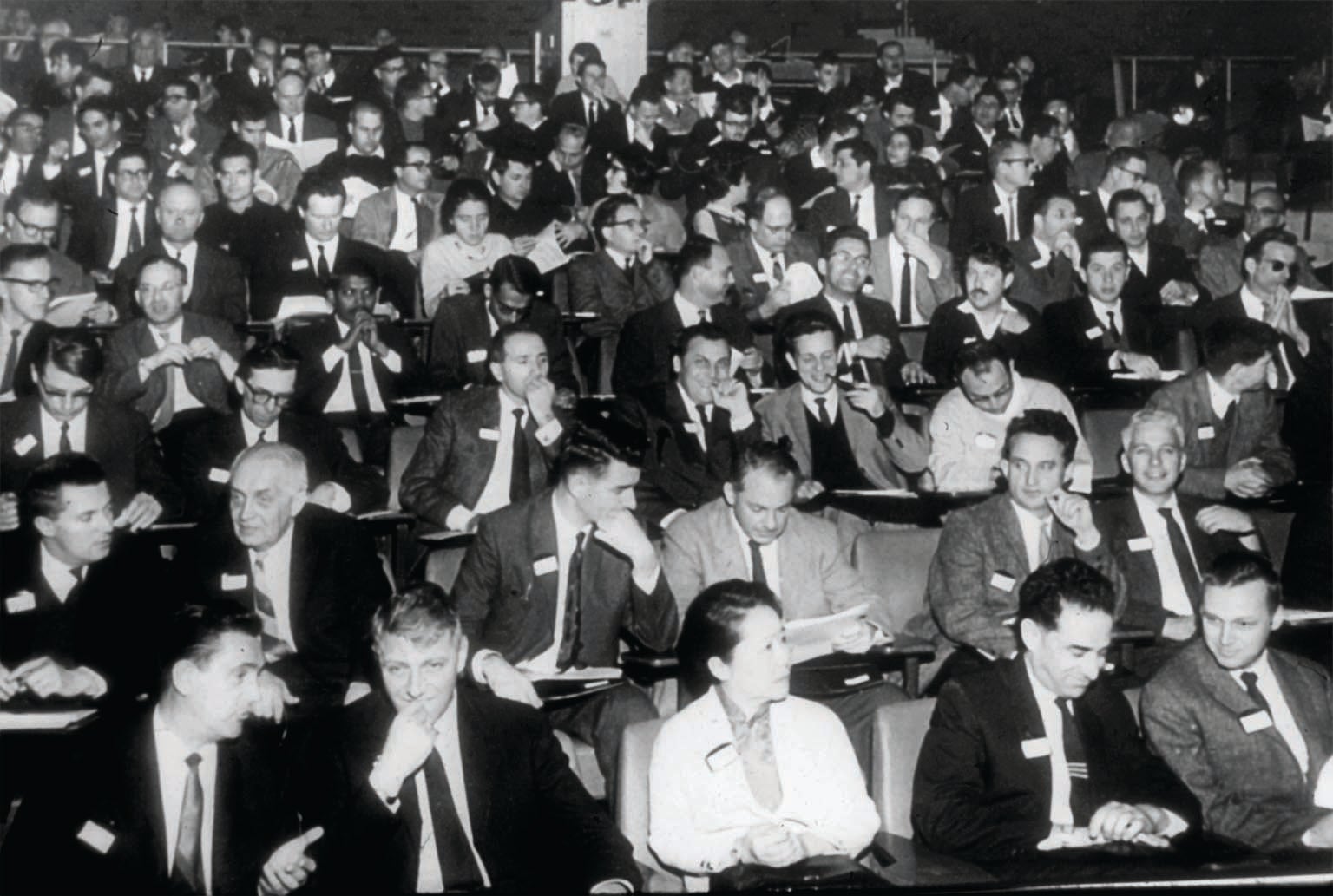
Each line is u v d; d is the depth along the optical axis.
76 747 2.95
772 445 3.99
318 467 4.97
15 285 5.64
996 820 3.08
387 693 3.05
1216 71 10.93
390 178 8.13
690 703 3.29
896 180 8.53
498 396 5.06
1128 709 3.30
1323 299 6.61
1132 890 2.87
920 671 4.37
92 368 4.76
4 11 9.38
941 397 5.71
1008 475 4.28
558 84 10.28
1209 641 3.41
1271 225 7.90
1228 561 3.39
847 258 6.40
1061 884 2.85
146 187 7.36
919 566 4.42
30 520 3.92
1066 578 3.16
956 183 9.58
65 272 6.60
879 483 5.41
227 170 7.14
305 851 2.81
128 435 4.88
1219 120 10.77
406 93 9.55
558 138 8.95
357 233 7.73
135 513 4.43
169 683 2.92
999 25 11.88
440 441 5.00
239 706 2.92
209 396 5.69
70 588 3.92
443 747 3.02
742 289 7.34
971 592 4.20
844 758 3.06
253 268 6.96
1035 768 3.14
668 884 3.03
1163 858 2.99
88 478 3.81
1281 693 3.49
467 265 7.05
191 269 6.61
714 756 2.98
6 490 4.73
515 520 4.00
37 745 3.46
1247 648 3.37
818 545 4.19
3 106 8.72
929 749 3.14
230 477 4.10
